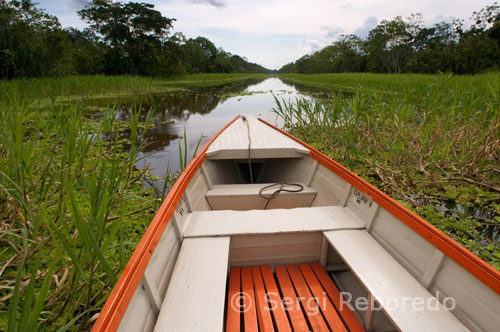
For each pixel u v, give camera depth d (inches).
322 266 83.9
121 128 300.5
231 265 83.4
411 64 1758.1
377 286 60.3
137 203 131.1
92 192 63.4
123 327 44.4
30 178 90.1
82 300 74.5
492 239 112.7
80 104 120.9
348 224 83.6
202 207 108.0
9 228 95.9
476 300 50.5
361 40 2935.5
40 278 79.7
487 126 163.5
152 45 1573.6
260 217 87.3
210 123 353.1
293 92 785.6
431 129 199.6
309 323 64.7
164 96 673.0
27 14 892.0
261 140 148.0
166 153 226.5
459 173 160.7
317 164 124.3
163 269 64.1
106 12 1489.9
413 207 136.6
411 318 52.5
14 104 136.2
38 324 67.5
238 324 63.0
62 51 975.6
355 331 62.6
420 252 63.7
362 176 171.9
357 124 231.6
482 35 1536.7
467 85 336.5
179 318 53.0
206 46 3440.0
